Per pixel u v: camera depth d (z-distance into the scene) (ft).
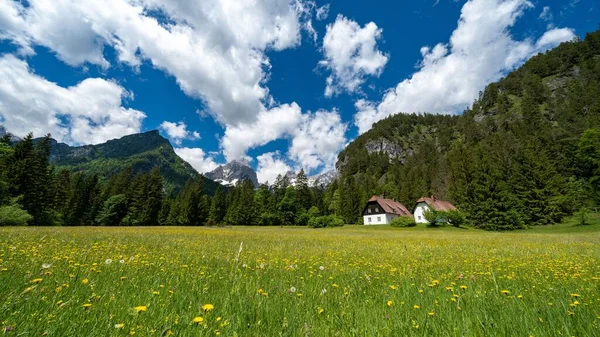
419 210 261.85
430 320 9.42
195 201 304.91
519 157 224.12
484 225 176.24
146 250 32.35
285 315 9.76
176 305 10.37
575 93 443.73
